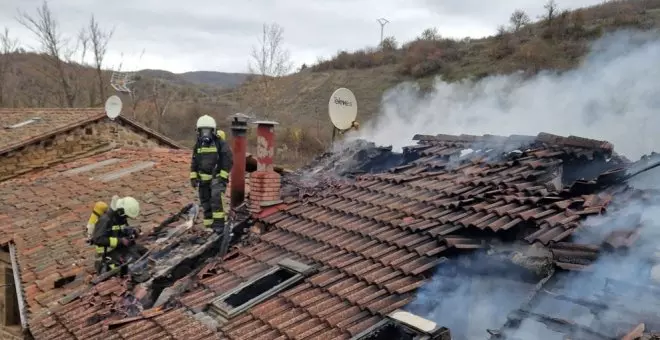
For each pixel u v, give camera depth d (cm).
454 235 637
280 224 876
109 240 873
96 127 1953
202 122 905
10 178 1773
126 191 1320
